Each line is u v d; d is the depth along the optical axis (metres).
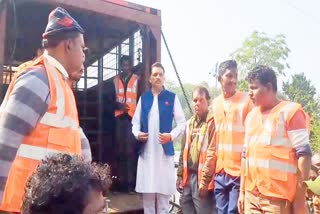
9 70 5.83
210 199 4.82
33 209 1.09
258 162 3.62
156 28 5.72
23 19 6.57
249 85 3.68
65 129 2.35
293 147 3.49
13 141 2.12
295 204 3.50
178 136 5.21
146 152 5.18
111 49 7.25
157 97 5.29
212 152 4.63
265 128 3.62
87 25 6.58
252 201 3.71
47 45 2.45
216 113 4.61
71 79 2.56
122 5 5.45
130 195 5.85
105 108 7.14
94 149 7.24
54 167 1.14
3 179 2.09
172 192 5.23
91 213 1.11
